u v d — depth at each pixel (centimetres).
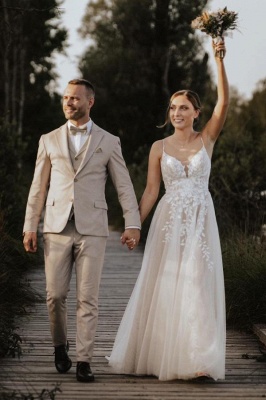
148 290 557
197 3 2675
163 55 2700
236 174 1330
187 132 569
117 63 3077
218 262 553
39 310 809
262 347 654
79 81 549
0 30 1273
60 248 538
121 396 497
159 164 575
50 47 2720
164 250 554
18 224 1084
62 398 490
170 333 538
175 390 515
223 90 562
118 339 566
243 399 495
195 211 557
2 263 822
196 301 537
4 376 541
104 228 543
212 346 531
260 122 1859
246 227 1139
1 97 2641
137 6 2911
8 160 1347
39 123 3266
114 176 554
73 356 609
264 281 733
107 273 1146
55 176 547
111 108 3050
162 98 2709
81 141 549
